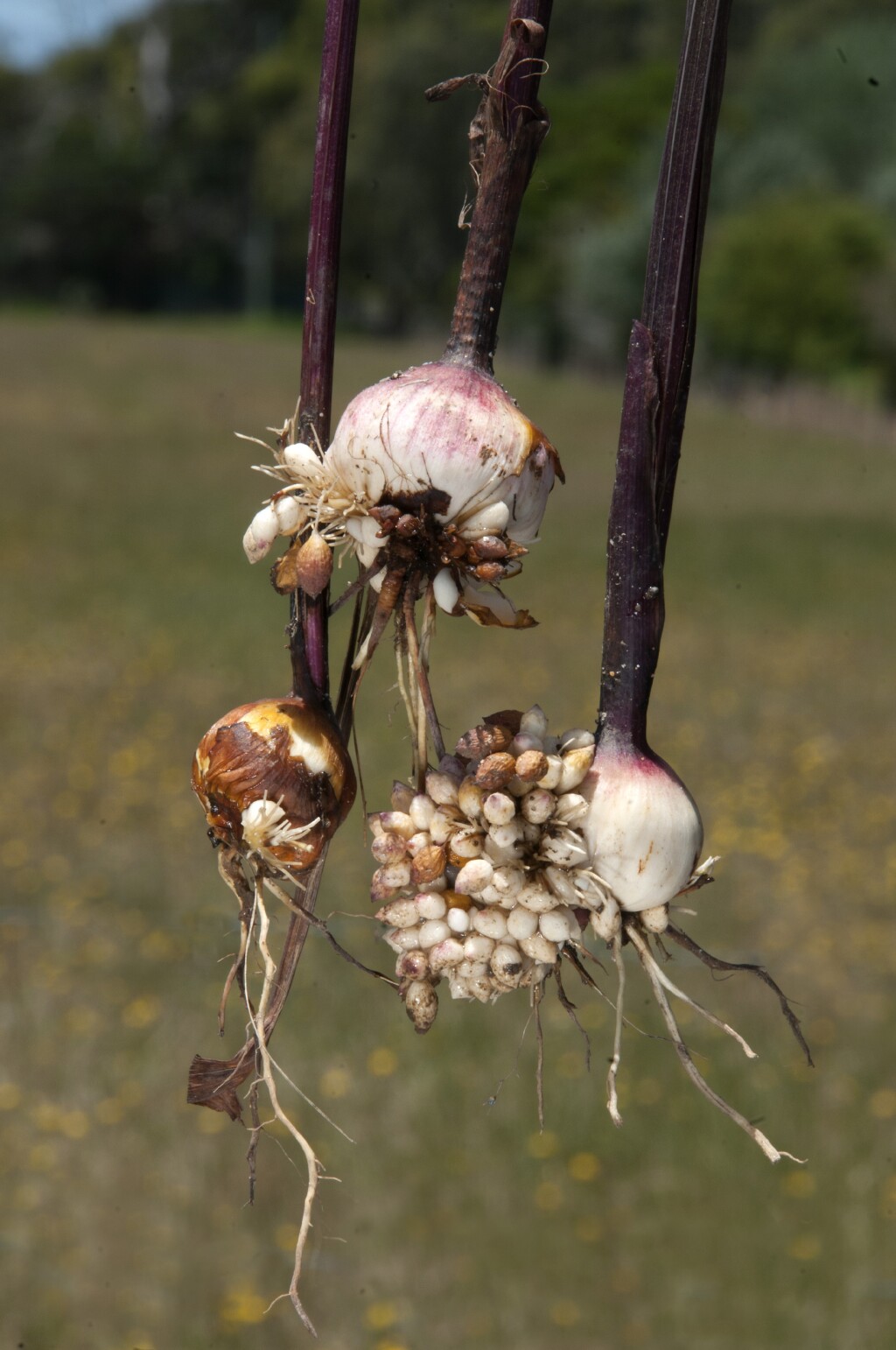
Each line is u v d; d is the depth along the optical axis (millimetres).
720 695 11141
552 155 42312
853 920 6461
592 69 47719
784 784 8781
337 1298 3941
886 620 14633
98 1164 4398
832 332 36281
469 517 919
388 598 939
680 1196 4387
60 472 23406
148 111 58562
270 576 976
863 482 26891
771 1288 3988
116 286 62000
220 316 61312
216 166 59000
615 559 915
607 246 39781
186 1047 5051
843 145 41844
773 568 17594
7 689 10453
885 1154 4609
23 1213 4156
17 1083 4762
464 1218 4254
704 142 854
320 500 937
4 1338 3689
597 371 42094
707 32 845
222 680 10969
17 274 60750
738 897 6688
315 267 920
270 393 34250
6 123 59406
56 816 7566
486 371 938
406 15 48812
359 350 42406
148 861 6926
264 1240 4121
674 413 888
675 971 5688
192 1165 4430
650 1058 5129
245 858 961
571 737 933
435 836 919
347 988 5465
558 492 22562
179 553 16953
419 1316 3852
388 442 909
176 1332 3764
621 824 910
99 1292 3895
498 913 918
